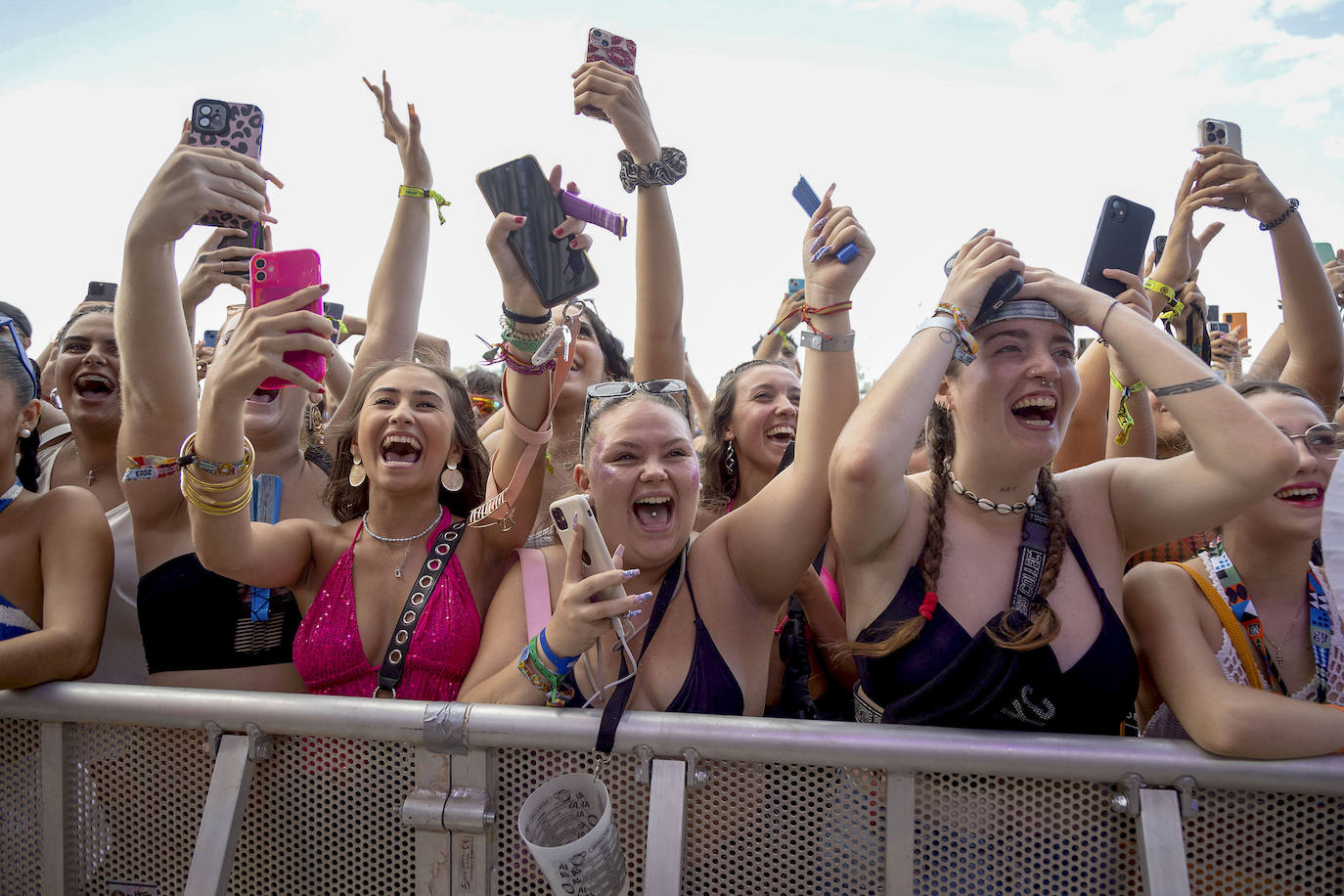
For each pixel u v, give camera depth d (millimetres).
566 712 1692
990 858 1616
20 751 1971
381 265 3217
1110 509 1934
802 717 2402
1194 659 1719
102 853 1899
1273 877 1565
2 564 2160
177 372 2229
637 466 2029
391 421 2285
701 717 1662
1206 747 1581
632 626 1934
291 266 1970
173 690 1844
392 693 2113
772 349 4602
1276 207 2822
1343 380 2955
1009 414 1835
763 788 1661
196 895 1688
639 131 2689
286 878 1813
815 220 2025
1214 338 4531
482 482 2520
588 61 2699
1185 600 1849
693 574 2102
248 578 2145
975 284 1828
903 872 1610
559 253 2172
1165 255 2889
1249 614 1857
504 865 1731
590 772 1701
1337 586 1722
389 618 2240
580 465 2223
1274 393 2014
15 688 1928
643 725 1656
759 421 3395
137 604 2408
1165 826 1523
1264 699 1579
